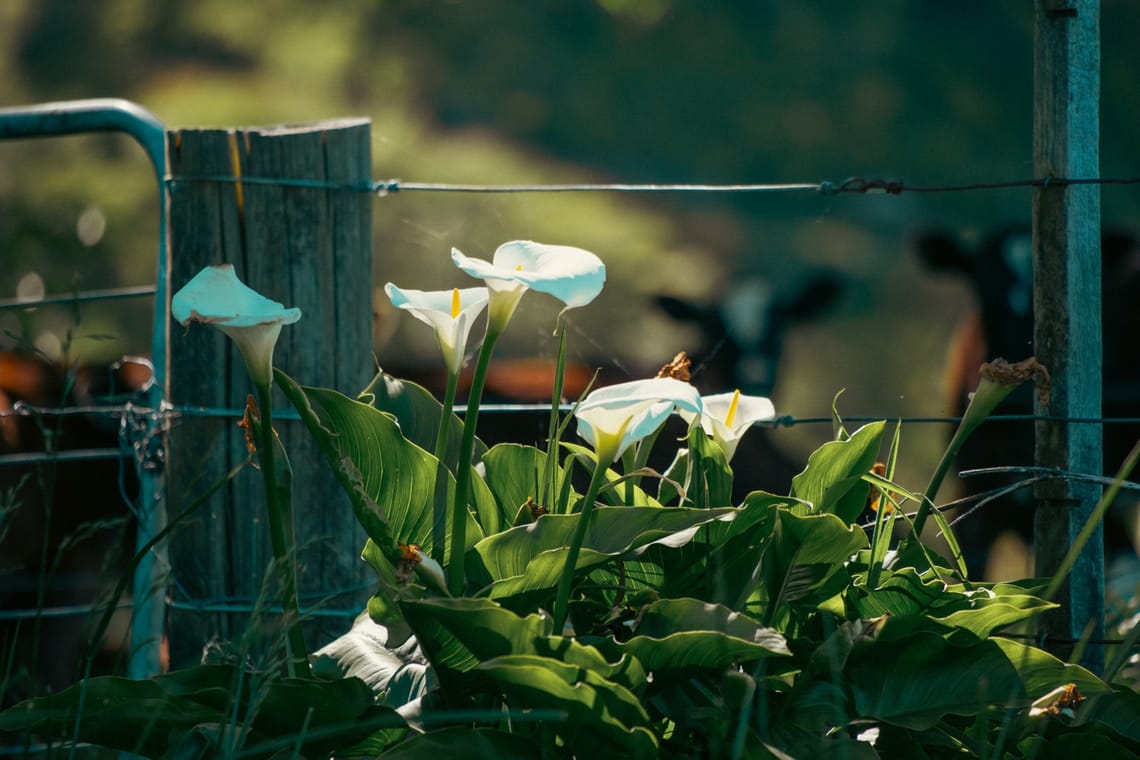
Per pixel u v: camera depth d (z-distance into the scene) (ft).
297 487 18.89
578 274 16.60
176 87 131.13
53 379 30.83
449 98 140.15
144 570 19.24
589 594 17.21
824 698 16.85
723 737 16.65
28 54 133.18
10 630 28.17
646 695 16.84
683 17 150.00
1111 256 40.86
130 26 133.69
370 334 19.17
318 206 18.97
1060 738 16.87
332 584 18.88
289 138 18.93
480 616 16.42
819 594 17.13
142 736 16.80
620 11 149.69
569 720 16.52
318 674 17.29
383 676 17.22
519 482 17.43
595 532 16.93
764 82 146.00
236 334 16.66
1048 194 18.33
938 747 17.04
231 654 18.19
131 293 19.90
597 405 16.47
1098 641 18.33
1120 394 39.29
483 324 35.40
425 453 16.99
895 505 17.38
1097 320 18.34
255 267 18.94
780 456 41.09
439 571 16.66
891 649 16.93
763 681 16.78
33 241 84.84
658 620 16.75
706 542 17.10
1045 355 18.35
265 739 16.90
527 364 41.04
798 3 151.43
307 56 134.41
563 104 143.95
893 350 96.84
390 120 130.62
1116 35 142.41
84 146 101.24
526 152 139.54
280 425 18.89
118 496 30.17
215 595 18.95
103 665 26.68
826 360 93.20
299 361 18.94
